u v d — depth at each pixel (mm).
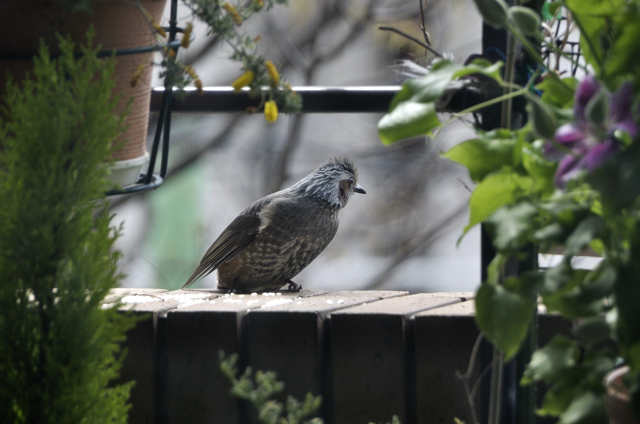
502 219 2912
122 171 5129
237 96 6000
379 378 4855
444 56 5082
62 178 3660
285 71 17078
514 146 3059
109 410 3820
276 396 5004
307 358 4949
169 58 4730
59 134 3666
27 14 4625
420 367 4812
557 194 2977
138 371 5137
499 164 3055
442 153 3113
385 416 4852
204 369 5074
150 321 5117
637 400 2697
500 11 3018
